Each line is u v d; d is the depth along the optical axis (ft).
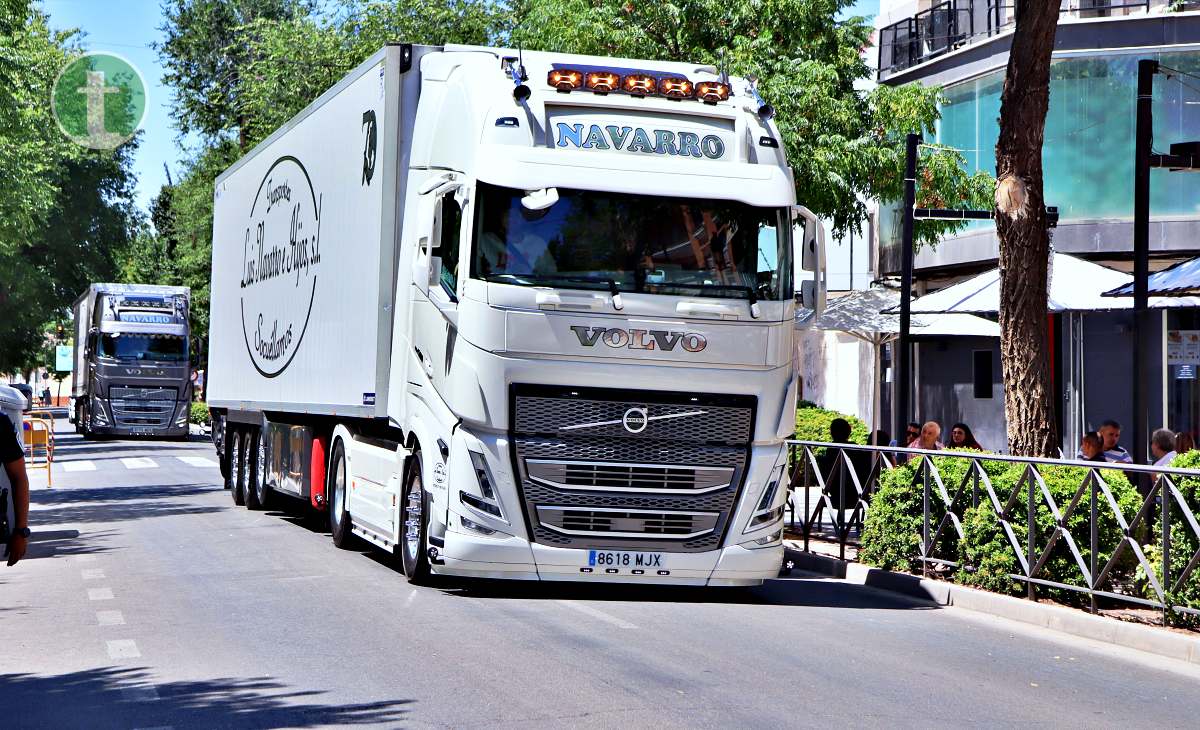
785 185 39.27
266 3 168.66
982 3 94.27
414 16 118.62
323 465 53.62
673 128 38.93
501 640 31.01
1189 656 31.89
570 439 37.45
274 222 59.06
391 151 43.55
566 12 73.05
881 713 24.41
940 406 98.53
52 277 178.40
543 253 37.40
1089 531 36.88
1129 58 83.15
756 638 32.40
